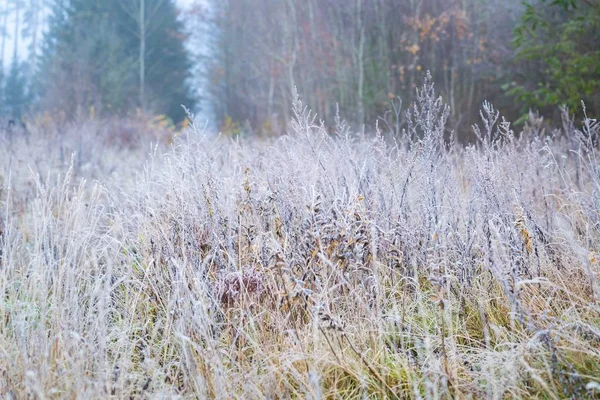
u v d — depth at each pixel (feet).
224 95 77.82
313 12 57.88
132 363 6.81
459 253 8.45
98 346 6.81
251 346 7.03
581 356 6.20
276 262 7.48
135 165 20.83
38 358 6.10
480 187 9.15
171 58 88.43
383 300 8.04
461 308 7.82
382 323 7.50
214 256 8.34
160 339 7.72
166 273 8.26
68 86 54.54
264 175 10.82
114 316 8.14
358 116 41.55
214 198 9.45
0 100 76.89
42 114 49.57
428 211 8.79
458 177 11.91
